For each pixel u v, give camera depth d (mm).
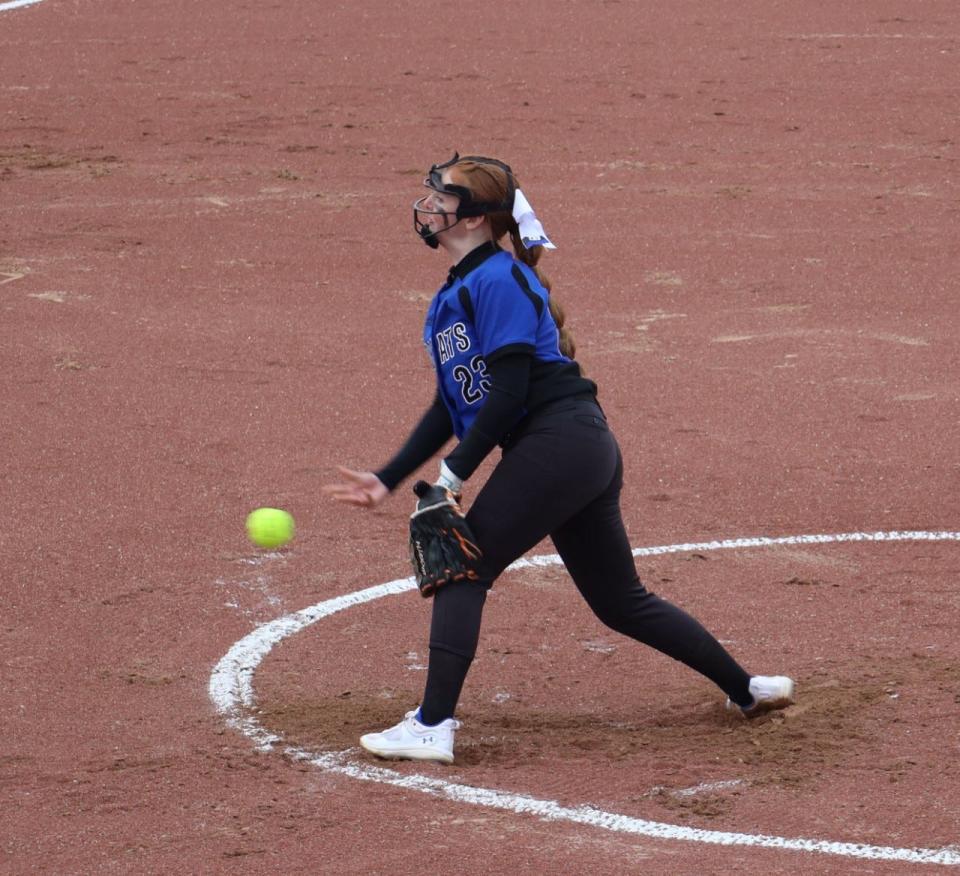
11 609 25312
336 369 41375
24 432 35469
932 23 97625
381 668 23062
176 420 36562
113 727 20766
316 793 18469
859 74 85000
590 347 43875
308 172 67375
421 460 20000
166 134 73688
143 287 50312
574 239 57281
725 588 26438
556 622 25047
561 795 18344
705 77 84562
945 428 36125
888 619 24859
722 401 38500
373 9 102875
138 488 31672
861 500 31188
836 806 17922
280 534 20547
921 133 73875
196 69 86625
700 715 21234
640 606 20312
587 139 73188
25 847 17125
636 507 30828
